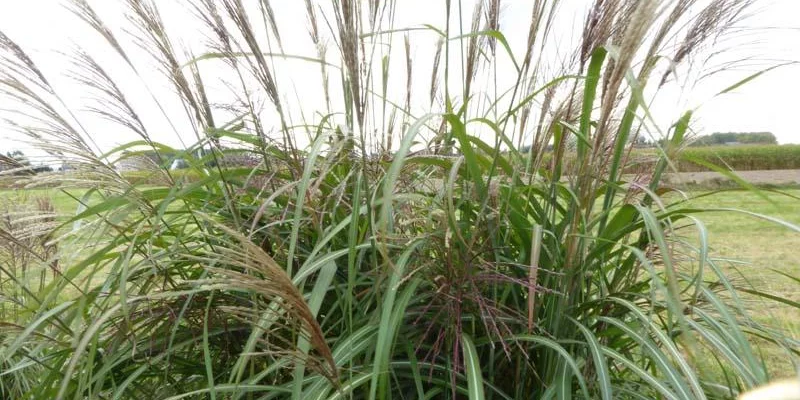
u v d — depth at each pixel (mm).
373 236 941
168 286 1175
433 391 987
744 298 1332
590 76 936
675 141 1071
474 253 1058
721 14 1076
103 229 1102
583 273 1041
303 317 689
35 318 1022
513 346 1083
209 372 858
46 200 1354
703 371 717
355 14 866
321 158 1205
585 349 1089
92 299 1078
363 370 943
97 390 1010
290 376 1126
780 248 3713
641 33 716
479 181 988
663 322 1235
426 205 1094
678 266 1412
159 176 1185
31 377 1592
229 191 1252
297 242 1239
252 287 677
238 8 983
